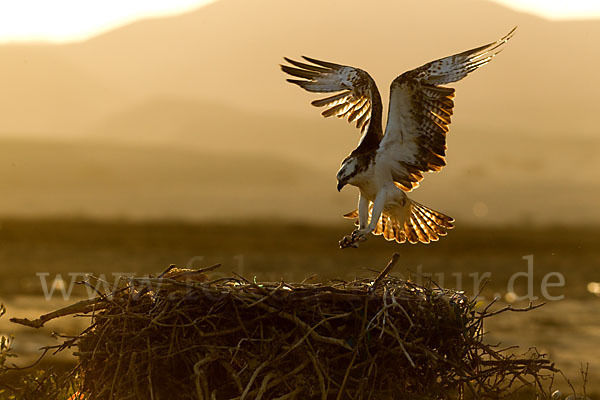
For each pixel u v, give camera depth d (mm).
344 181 9930
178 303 8688
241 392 8328
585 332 22188
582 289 32062
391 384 8758
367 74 10750
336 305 8844
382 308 8766
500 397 9312
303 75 11023
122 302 9031
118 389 8656
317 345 8688
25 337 20203
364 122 10945
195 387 8648
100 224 56531
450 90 9680
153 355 8602
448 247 45406
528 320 23953
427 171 9922
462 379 9023
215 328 8609
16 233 48562
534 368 9336
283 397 8383
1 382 10094
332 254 42438
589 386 16391
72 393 9625
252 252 43375
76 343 9250
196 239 48469
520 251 46000
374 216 9844
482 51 9828
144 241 47406
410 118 9789
